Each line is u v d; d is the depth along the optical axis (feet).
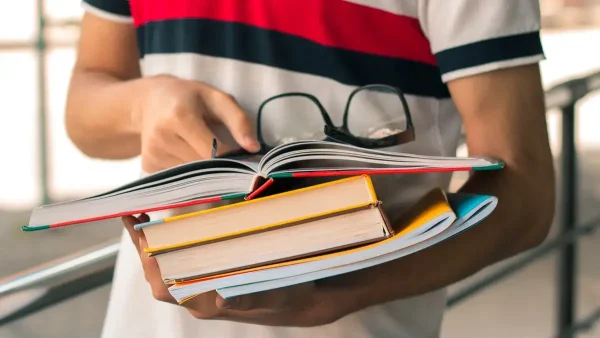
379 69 2.39
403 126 2.41
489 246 2.13
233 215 1.74
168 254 1.79
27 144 15.40
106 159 2.93
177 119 2.13
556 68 18.86
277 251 1.73
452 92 2.30
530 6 2.22
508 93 2.20
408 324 2.60
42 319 8.67
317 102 2.23
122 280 2.70
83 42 3.02
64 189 13.56
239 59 2.43
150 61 2.66
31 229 1.89
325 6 2.32
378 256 1.71
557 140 7.13
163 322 2.56
